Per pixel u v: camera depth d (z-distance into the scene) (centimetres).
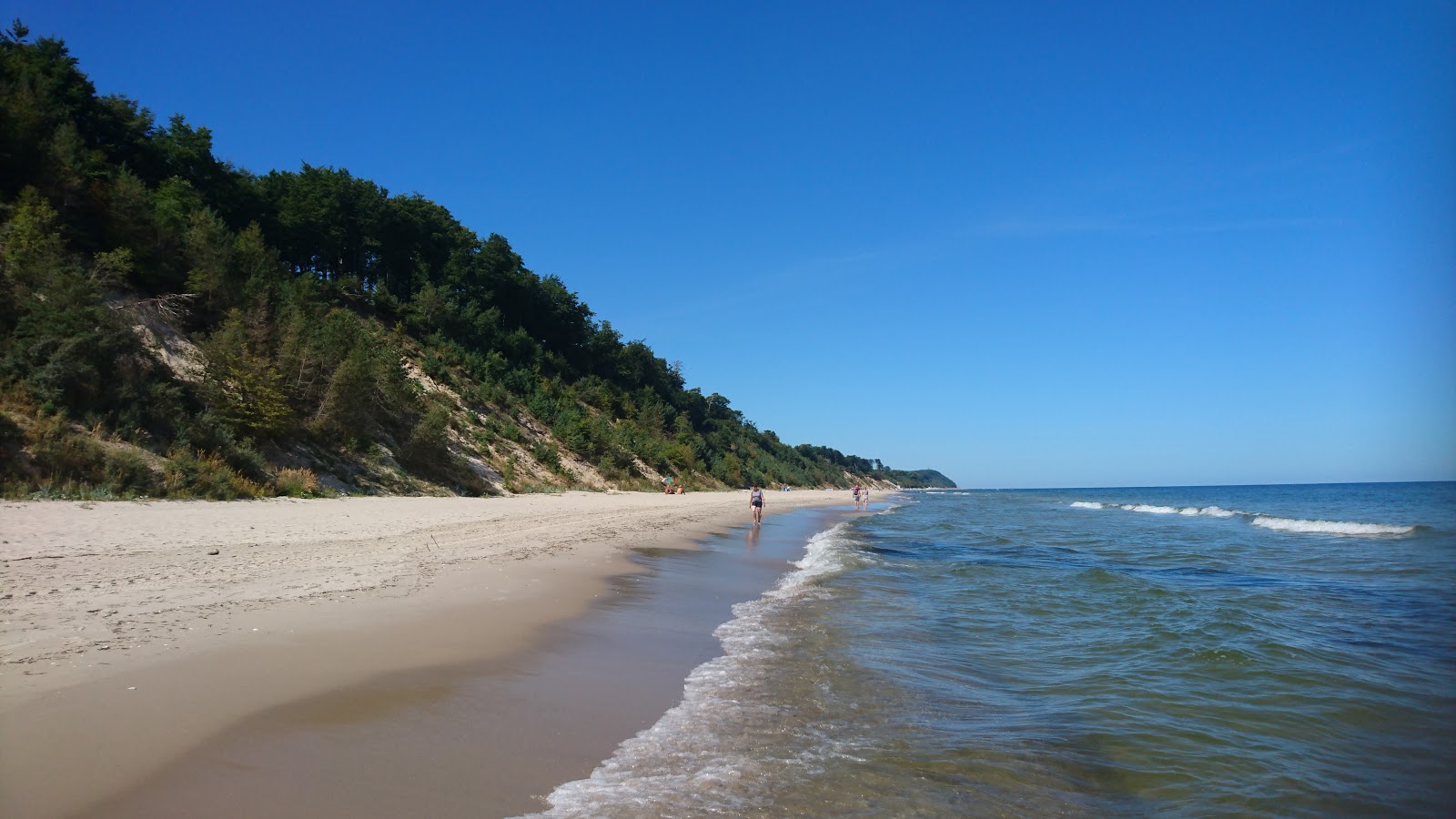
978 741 580
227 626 716
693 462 7144
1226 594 1380
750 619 1015
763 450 11312
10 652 580
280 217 4709
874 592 1302
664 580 1314
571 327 7069
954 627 1027
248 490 2023
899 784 486
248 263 3119
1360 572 1748
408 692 582
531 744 502
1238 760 559
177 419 2045
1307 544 2539
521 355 5809
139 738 446
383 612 832
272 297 2977
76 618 694
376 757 456
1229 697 717
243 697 531
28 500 1491
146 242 2681
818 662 787
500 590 1041
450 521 1964
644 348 8644
